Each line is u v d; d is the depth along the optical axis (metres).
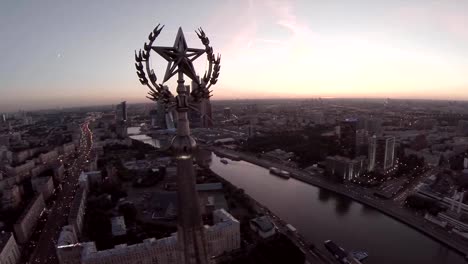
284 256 124.19
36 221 169.12
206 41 15.52
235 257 126.25
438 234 143.12
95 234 146.00
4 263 121.75
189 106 15.06
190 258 15.44
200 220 15.73
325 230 152.62
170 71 14.41
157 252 112.88
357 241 141.00
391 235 147.00
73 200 185.50
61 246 115.38
